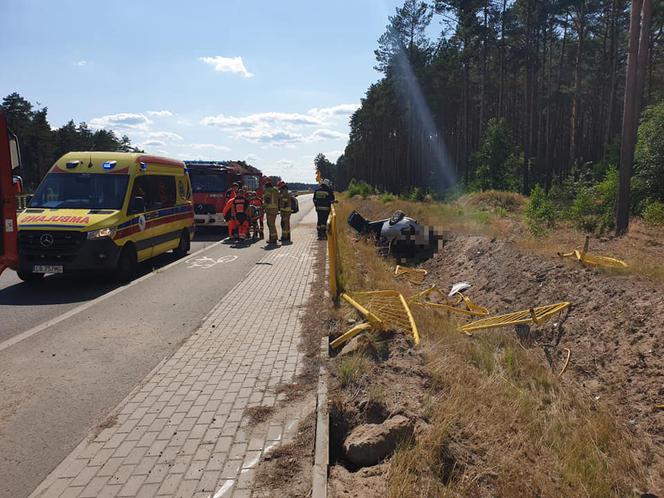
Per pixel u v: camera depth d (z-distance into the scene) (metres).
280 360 5.93
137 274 11.73
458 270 11.77
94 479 3.64
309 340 6.61
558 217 15.59
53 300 9.12
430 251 13.92
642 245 10.80
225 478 3.63
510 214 20.94
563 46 47.50
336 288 8.40
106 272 10.06
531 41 43.06
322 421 4.33
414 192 39.25
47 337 6.91
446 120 55.75
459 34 39.22
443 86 46.88
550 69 48.19
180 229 13.87
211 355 6.12
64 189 10.84
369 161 90.81
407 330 6.49
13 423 4.52
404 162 63.09
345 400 4.73
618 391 5.51
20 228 9.70
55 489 3.54
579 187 18.52
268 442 4.11
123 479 3.64
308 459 3.85
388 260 13.63
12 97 66.00
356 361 5.39
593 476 4.00
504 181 35.41
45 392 5.15
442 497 3.32
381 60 46.66
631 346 5.90
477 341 6.80
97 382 5.40
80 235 9.70
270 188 17.05
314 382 5.27
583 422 4.87
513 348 6.64
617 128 45.81
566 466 4.01
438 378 5.11
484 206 24.30
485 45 41.53
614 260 8.50
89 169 11.08
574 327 6.82
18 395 5.09
